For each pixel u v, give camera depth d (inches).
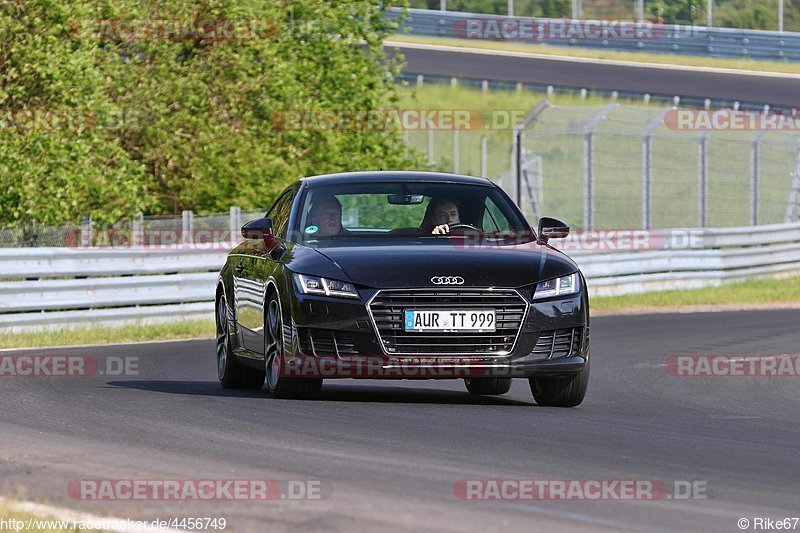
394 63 3853.3
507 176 5511.8
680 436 1101.7
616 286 3427.7
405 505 757.9
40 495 783.7
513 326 1211.2
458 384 1608.0
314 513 733.9
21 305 2258.9
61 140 2842.0
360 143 3693.4
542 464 916.6
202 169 3319.4
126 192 2938.0
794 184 4537.4
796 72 7204.7
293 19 3676.2
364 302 1194.6
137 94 3275.1
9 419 1131.9
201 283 2593.5
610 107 3993.6
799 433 1171.9
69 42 3009.4
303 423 1099.9
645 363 1902.1
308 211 1352.1
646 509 764.6
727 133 5447.8
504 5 7849.4
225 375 1456.7
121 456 927.0
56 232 2738.7
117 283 2422.5
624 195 5251.0
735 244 3759.8
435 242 1301.7
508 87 6624.0
